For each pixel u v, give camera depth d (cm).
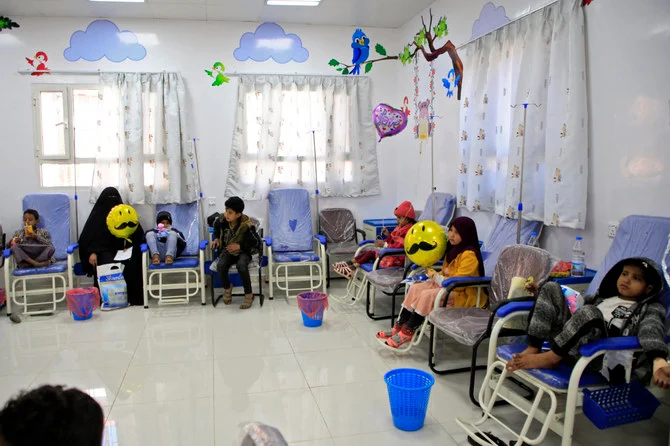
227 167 498
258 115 495
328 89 505
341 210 512
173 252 427
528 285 245
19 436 65
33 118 462
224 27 486
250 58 493
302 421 232
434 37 447
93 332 356
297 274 505
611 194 267
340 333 353
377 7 455
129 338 344
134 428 226
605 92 268
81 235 438
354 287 458
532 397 246
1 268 448
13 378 279
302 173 511
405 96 517
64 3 423
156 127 470
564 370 193
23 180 466
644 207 248
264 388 266
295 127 503
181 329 362
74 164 470
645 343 178
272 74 494
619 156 261
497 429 225
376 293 469
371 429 225
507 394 217
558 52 288
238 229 419
